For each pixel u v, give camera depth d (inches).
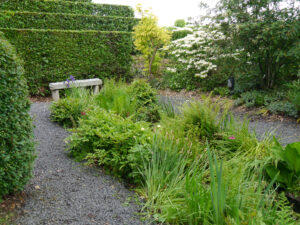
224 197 77.0
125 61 347.3
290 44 237.5
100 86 327.9
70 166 117.6
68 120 179.9
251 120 217.5
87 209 86.9
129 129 120.3
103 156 115.1
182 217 82.9
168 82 361.1
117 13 447.5
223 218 75.5
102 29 379.6
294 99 209.8
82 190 98.5
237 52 273.4
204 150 121.2
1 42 80.1
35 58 284.0
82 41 309.6
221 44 264.2
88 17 360.5
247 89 284.8
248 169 111.7
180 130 132.0
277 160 105.8
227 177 88.5
